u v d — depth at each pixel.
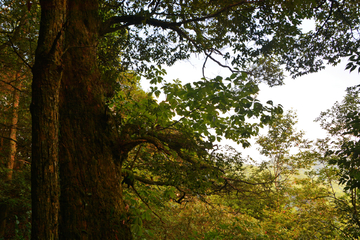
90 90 3.42
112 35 6.73
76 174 3.03
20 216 4.79
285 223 9.19
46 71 1.99
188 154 4.35
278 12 5.79
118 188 3.34
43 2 2.14
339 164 5.05
